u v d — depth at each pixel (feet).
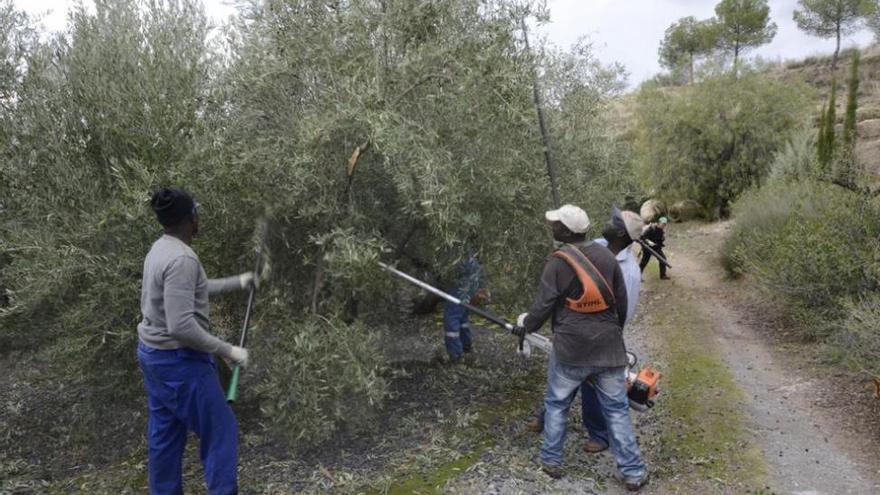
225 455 10.94
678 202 64.80
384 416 16.25
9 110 13.70
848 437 14.52
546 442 12.96
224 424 10.95
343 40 14.25
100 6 14.11
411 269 17.52
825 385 17.92
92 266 12.61
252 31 14.15
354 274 13.44
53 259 12.41
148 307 10.46
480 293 18.35
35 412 17.38
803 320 22.93
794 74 109.40
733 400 17.12
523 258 17.11
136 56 13.85
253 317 14.32
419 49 13.52
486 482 12.71
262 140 13.56
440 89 13.99
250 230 14.51
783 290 23.30
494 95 14.42
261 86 14.03
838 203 22.94
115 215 12.83
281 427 13.52
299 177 13.23
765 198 35.14
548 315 12.58
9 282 13.98
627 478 12.43
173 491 11.33
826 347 20.15
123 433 16.05
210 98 13.96
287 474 13.30
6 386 18.97
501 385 18.62
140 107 13.42
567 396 12.73
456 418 16.05
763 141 59.67
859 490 12.17
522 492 12.35
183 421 10.91
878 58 103.55
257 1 14.23
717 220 61.62
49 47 14.15
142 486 13.35
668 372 19.93
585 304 12.19
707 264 40.73
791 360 20.66
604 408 12.66
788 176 39.75
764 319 26.43
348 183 14.12
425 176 12.87
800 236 23.40
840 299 19.44
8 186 13.42
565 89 19.06
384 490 12.50
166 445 11.10
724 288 33.47
